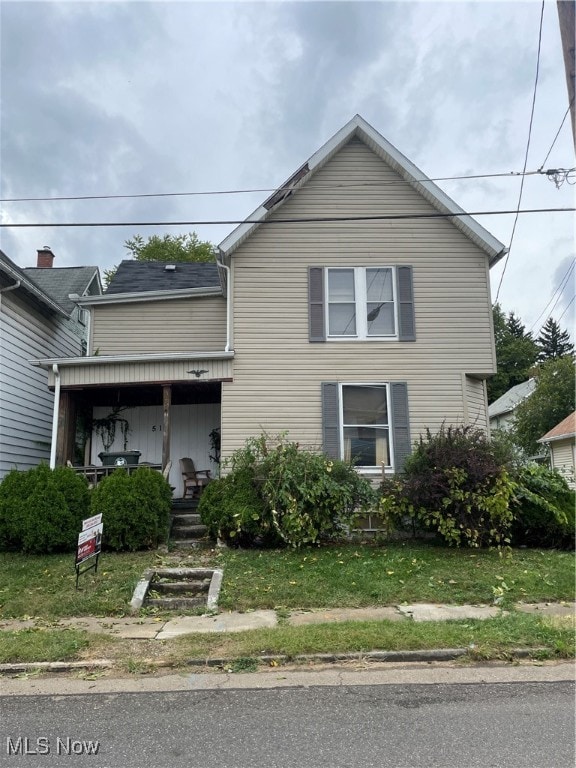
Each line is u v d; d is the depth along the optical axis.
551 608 7.05
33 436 13.85
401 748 3.68
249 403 11.93
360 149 12.84
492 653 5.47
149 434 14.74
